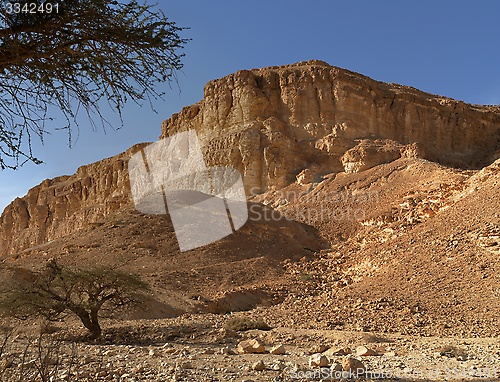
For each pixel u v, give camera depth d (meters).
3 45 4.95
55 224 112.75
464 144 87.88
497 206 31.34
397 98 87.50
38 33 5.09
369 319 20.56
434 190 46.44
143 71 5.50
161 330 18.30
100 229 48.22
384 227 44.56
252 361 10.76
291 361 10.70
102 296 18.56
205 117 88.88
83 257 40.66
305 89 84.38
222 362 10.43
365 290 26.67
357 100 82.94
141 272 35.06
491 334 16.42
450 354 11.66
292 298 30.23
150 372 8.67
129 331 18.08
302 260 41.81
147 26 5.33
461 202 36.62
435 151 84.62
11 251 118.62
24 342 12.38
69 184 120.12
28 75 5.33
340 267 38.41
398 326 19.03
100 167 120.44
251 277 36.25
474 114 90.75
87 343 15.30
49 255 44.09
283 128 81.50
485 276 23.64
